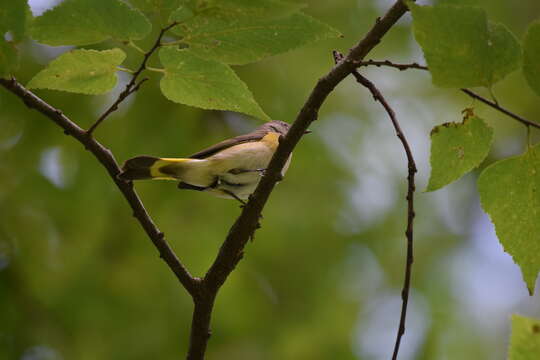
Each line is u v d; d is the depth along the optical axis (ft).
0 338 36.88
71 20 15.17
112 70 16.89
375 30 17.38
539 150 15.07
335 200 41.70
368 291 42.06
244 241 19.10
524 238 15.88
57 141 38.27
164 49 15.94
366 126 43.24
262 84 39.86
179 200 38.88
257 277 40.04
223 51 15.33
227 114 40.27
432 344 40.47
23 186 38.40
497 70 13.65
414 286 42.52
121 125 38.14
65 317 37.50
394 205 43.60
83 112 37.99
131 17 15.06
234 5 13.56
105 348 37.14
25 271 37.93
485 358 41.27
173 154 37.93
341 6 41.47
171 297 38.14
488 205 15.84
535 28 13.46
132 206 19.35
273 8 13.26
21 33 14.93
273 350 38.60
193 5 13.96
